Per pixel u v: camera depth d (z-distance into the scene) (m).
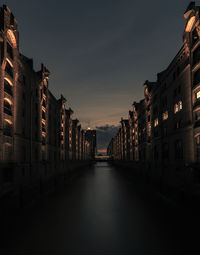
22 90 26.61
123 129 88.19
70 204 16.38
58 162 46.84
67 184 29.34
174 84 28.78
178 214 13.17
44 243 8.98
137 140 57.56
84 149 109.88
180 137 26.45
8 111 22.56
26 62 28.94
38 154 32.97
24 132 27.38
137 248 8.45
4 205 15.81
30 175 28.50
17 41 24.14
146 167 44.56
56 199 18.36
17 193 20.62
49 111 40.97
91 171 61.56
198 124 21.62
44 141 37.06
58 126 49.25
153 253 8.02
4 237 9.67
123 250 8.28
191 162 23.02
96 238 9.52
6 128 22.14
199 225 11.08
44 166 35.69
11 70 23.11
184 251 8.15
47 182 31.38
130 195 20.25
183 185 23.03
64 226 11.17
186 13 22.33
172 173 28.77
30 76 29.88
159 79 36.47
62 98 53.25
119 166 89.88
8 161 22.20
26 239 9.44
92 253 8.05
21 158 26.03
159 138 35.91
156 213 13.53
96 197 19.27
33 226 11.17
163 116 34.75
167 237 9.54
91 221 12.01
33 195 20.00
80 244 8.88
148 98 44.56
